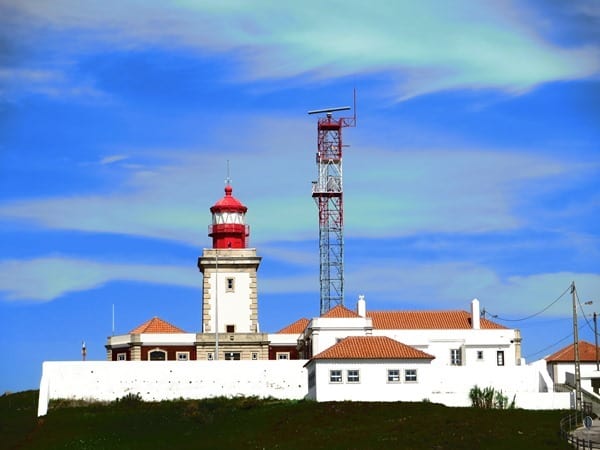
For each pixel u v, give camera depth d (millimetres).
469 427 142625
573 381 179375
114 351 187500
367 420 148750
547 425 145125
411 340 183125
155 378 168875
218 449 140750
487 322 188375
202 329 189750
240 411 159875
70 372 168000
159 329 186875
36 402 171125
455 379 163875
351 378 159625
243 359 186625
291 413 154000
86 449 144250
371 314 187250
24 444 148375
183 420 156500
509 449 132375
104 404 166750
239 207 196250
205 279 190625
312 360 161375
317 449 136000
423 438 138000
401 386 159500
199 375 169375
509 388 164250
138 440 147500
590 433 140125
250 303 190375
